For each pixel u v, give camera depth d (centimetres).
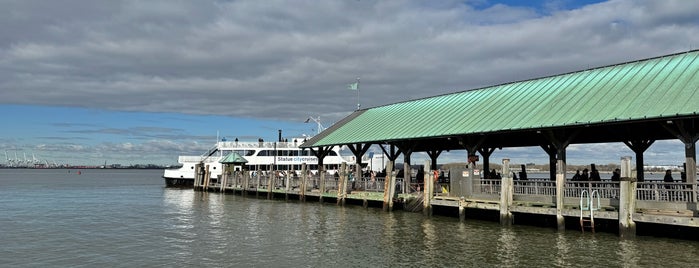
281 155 6431
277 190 4753
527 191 2648
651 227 2234
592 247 2094
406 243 2338
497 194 2759
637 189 2247
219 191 6025
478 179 2891
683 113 2148
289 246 2362
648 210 2194
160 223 3194
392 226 2816
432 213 3102
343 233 2667
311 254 2180
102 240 2578
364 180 3878
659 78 2605
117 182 11181
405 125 3744
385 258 2069
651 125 2753
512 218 2619
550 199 2517
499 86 3662
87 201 5075
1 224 3198
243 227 2955
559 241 2230
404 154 3594
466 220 2897
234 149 6538
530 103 3062
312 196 4456
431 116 3697
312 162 6412
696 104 2184
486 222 2795
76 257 2188
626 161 2161
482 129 2956
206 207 4162
